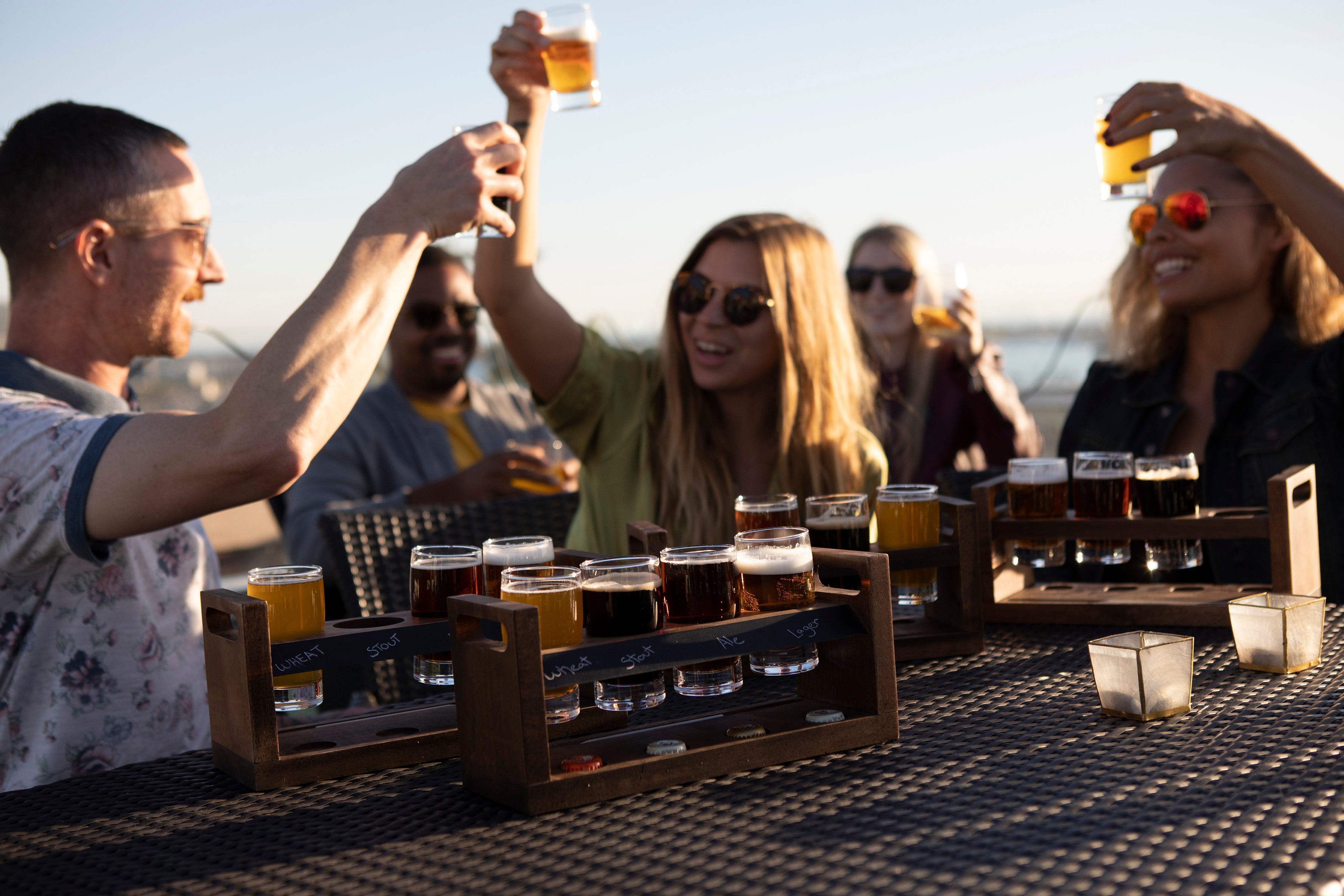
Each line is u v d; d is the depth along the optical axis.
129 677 1.85
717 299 2.66
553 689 1.27
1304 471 2.03
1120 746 1.29
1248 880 0.89
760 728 1.31
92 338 1.91
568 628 1.25
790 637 1.35
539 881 0.95
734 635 1.32
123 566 1.84
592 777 1.17
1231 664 1.69
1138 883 0.89
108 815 1.20
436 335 4.04
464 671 1.23
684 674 1.40
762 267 2.70
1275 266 2.80
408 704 1.57
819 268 2.80
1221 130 2.51
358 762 1.33
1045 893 0.88
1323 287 2.74
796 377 2.74
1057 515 2.13
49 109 1.89
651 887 0.93
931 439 4.51
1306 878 0.89
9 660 1.77
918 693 1.59
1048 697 1.54
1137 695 1.39
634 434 2.82
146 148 1.89
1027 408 4.77
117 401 1.88
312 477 3.77
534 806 1.14
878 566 1.35
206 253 2.02
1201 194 2.69
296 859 1.04
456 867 1.00
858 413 2.94
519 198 1.63
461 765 1.26
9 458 1.49
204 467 1.35
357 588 2.72
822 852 0.99
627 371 2.87
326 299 1.41
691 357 2.73
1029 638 1.95
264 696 1.27
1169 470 2.06
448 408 4.24
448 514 2.89
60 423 1.51
